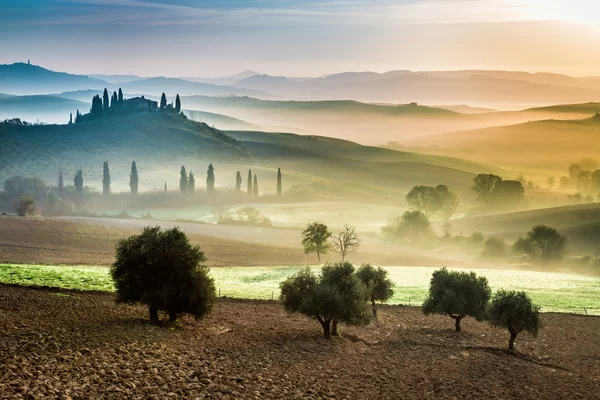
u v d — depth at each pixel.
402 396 36.72
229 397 32.50
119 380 32.66
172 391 32.25
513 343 53.59
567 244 157.12
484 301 59.03
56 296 56.19
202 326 50.75
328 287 50.44
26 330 41.38
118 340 41.34
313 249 117.94
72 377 32.25
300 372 39.56
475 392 38.97
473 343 55.00
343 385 37.72
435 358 47.97
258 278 91.56
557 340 58.31
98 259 109.38
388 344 52.16
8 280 63.25
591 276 110.56
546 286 92.75
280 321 56.59
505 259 143.50
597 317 69.75
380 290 62.44
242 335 49.22
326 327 51.41
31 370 32.44
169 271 47.50
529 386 41.47
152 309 48.88
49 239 127.69
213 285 49.16
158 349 40.56
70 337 40.69
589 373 46.44
